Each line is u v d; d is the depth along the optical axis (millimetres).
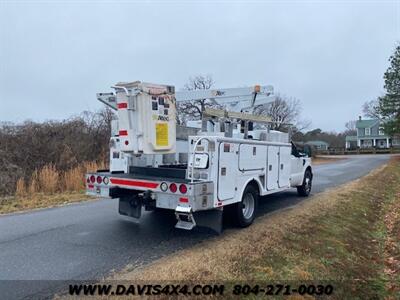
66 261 5309
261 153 7535
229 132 7629
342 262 5746
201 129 7699
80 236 6609
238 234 6691
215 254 5551
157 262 5242
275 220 7832
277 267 5180
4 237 6559
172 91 6566
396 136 41781
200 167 6027
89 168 15164
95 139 18766
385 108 40031
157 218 8023
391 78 39344
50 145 17047
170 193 5883
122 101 6219
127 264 5176
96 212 8812
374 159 42688
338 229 7504
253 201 7367
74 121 19250
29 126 17484
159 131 6355
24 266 5117
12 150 16094
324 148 75250
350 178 17781
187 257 5414
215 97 9078
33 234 6766
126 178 6551
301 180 10797
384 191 13953
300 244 6262
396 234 7953
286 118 54500
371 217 9297
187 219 5758
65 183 13555
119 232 6883
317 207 9422
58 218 8156
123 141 6273
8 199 11250
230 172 6469
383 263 6191
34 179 13430
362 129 83125
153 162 6945
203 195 5828
